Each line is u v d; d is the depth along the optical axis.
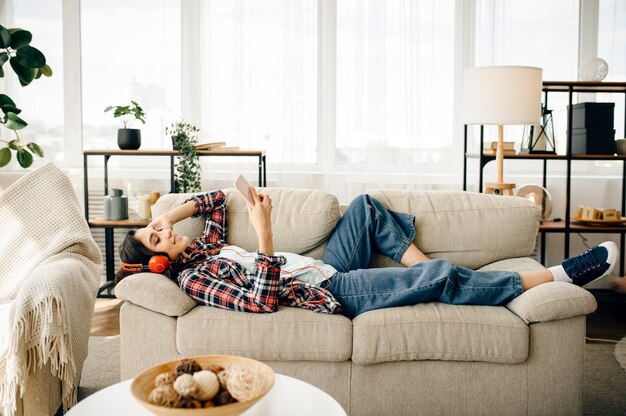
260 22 3.89
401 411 1.95
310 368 1.95
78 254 2.24
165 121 3.99
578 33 3.88
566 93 3.86
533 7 3.83
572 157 3.33
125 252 2.18
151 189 4.02
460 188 3.89
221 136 3.94
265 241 1.92
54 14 3.97
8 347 1.75
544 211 3.54
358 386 1.95
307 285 2.10
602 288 3.89
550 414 1.95
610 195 3.89
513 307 2.03
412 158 3.88
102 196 4.02
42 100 3.99
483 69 2.97
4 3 3.93
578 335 1.94
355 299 2.10
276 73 3.92
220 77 3.91
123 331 1.95
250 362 1.26
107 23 3.97
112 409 1.24
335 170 4.02
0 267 2.22
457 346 1.91
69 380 1.88
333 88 3.99
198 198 2.40
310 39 3.90
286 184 3.96
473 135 3.86
